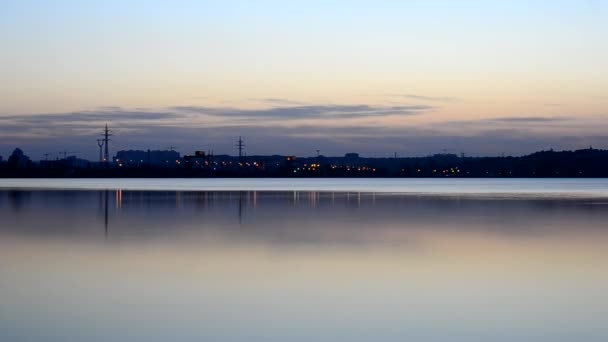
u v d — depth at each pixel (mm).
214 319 18391
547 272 25859
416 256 30312
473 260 29016
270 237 38344
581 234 40062
